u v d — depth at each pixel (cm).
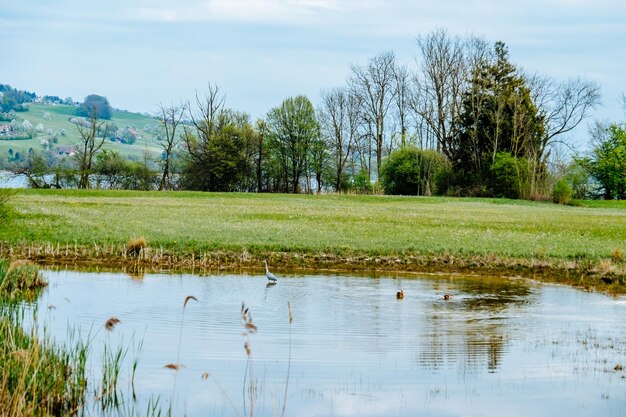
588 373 1285
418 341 1501
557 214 5809
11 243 2856
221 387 1159
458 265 2717
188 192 7475
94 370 1222
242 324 1608
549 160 8925
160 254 2708
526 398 1140
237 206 5541
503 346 1477
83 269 2439
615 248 3125
